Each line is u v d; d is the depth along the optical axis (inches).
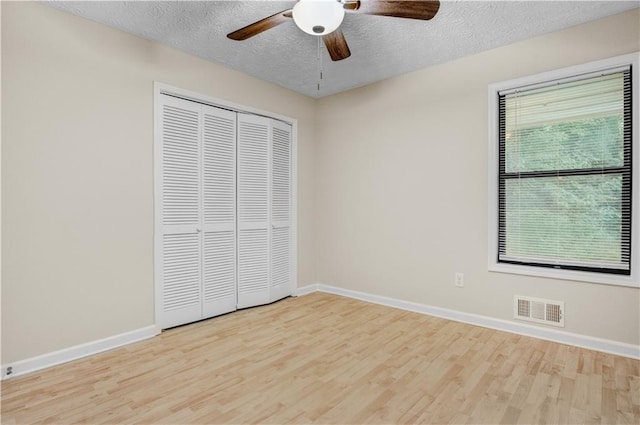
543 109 106.7
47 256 87.0
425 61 122.5
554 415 66.1
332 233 159.5
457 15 92.3
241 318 124.7
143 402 70.5
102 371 83.9
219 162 127.4
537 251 107.9
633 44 90.4
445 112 123.5
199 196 121.0
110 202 98.3
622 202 94.4
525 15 92.6
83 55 93.4
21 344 82.7
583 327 97.3
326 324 118.0
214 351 95.9
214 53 116.6
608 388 75.5
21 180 83.1
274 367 86.1
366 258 147.2
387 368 85.4
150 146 107.4
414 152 131.8
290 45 110.9
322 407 68.9
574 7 88.9
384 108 140.8
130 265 102.7
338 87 150.3
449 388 76.0
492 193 113.1
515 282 108.9
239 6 89.0
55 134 88.4
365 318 124.0
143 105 105.7
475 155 116.8
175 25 98.3
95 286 95.3
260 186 141.6
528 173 109.3
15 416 65.4
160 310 109.6
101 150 96.7
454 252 121.7
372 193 144.9
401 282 135.8
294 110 156.2
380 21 95.5
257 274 140.1
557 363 87.6
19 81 83.0
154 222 108.3
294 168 156.8
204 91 120.9
